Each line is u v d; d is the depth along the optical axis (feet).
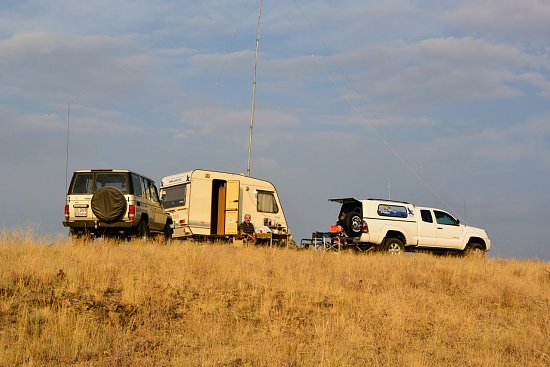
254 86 97.76
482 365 31.63
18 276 38.52
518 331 38.34
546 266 64.39
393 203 73.82
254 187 84.23
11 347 29.30
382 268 54.13
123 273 42.29
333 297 42.65
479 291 47.96
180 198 81.20
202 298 39.55
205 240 80.84
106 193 60.80
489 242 77.61
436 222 75.36
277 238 79.92
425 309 42.01
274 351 31.09
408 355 31.89
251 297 40.63
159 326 34.35
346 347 32.99
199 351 31.09
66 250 49.19
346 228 72.74
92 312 34.81
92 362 28.60
